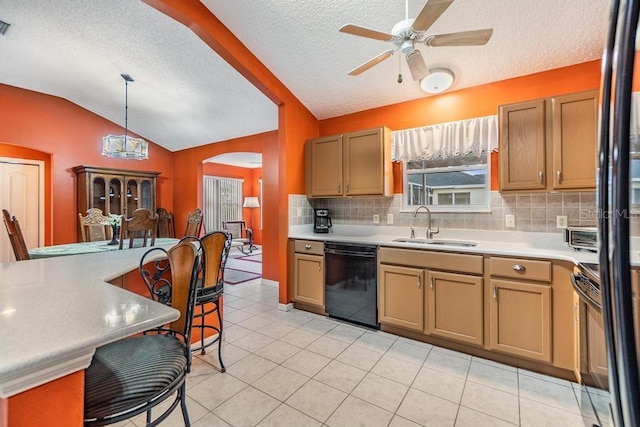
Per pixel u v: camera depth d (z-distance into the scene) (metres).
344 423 1.60
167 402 1.77
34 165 4.62
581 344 1.63
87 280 1.32
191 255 1.26
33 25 2.88
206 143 5.48
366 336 2.67
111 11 2.69
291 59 2.95
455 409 1.71
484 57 2.54
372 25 2.43
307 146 3.63
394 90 3.14
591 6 2.02
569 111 2.17
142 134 5.45
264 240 4.55
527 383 1.95
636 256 0.53
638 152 0.53
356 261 2.88
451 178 3.07
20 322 0.82
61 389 0.71
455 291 2.34
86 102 4.57
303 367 2.15
